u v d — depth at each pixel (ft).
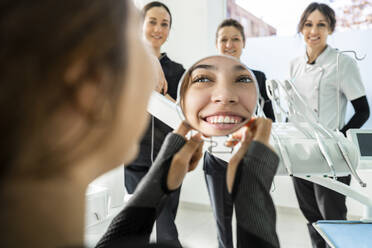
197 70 1.80
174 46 9.84
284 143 2.77
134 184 4.69
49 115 0.52
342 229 2.34
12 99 0.50
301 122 3.32
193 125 1.69
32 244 0.58
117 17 0.57
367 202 2.71
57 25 0.51
